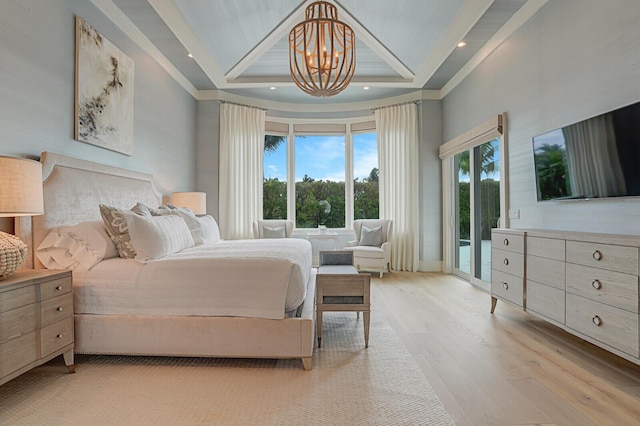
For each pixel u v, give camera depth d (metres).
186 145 5.27
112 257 2.48
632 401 1.81
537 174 3.18
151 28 3.79
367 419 1.65
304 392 1.91
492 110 4.14
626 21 2.35
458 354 2.42
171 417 1.68
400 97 6.05
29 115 2.41
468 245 5.01
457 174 5.39
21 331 1.78
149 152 4.11
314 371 2.17
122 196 3.33
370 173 6.69
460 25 3.78
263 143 6.23
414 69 5.09
